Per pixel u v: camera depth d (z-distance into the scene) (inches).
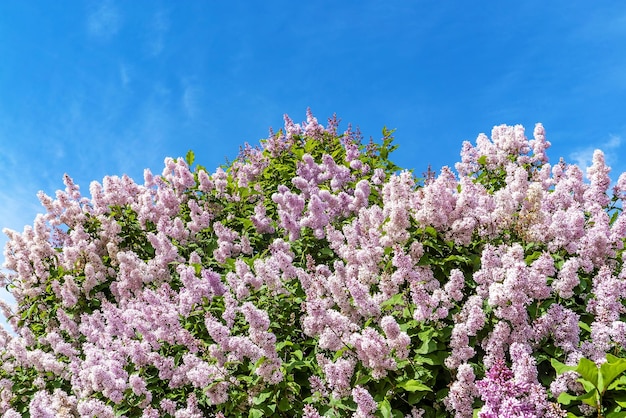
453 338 214.5
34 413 242.4
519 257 235.5
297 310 278.1
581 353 205.0
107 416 246.7
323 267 283.7
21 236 431.5
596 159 327.9
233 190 429.7
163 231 385.4
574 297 247.0
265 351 228.4
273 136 498.0
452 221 270.8
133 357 262.7
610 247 259.4
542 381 213.0
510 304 216.4
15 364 347.9
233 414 241.1
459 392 203.5
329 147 516.1
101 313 374.6
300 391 241.3
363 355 215.9
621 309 226.2
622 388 182.7
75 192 455.8
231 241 366.9
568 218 269.7
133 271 343.6
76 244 407.2
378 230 283.6
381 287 244.8
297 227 334.3
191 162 465.7
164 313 269.9
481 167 430.0
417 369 221.9
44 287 394.0
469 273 261.9
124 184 456.8
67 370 325.7
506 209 276.5
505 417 160.2
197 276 333.1
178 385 255.1
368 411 196.9
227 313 261.1
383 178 434.9
